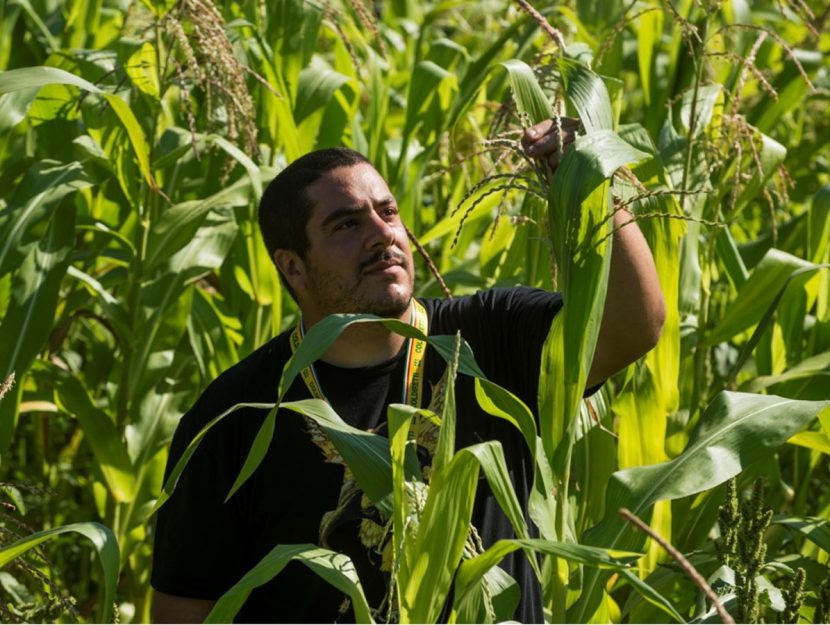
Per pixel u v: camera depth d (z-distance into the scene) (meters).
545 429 5.01
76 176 7.68
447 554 4.43
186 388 8.66
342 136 9.25
